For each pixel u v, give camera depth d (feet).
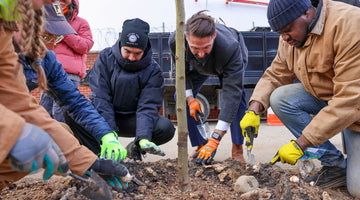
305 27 5.58
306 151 6.30
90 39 9.81
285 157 5.95
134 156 7.98
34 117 3.60
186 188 5.74
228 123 7.82
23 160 2.48
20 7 2.86
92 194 4.11
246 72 18.67
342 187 6.64
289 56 6.64
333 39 5.46
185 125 5.46
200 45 6.75
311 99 6.68
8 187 6.30
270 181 6.31
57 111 8.70
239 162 7.30
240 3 34.19
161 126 7.81
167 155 10.08
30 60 3.65
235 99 7.68
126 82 7.46
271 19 5.69
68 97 5.52
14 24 3.11
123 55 7.13
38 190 6.10
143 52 7.34
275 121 18.42
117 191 5.65
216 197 5.64
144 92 7.63
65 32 6.03
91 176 4.07
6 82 3.36
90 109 5.74
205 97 20.22
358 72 5.25
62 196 5.44
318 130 5.65
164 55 18.93
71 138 3.94
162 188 6.22
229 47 7.31
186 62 8.36
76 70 9.30
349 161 5.98
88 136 6.99
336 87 5.57
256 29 19.56
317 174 6.66
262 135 14.11
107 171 4.33
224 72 7.80
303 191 5.44
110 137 5.61
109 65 7.61
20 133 2.53
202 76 9.29
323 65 5.74
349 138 5.96
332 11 5.57
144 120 7.32
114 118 7.66
